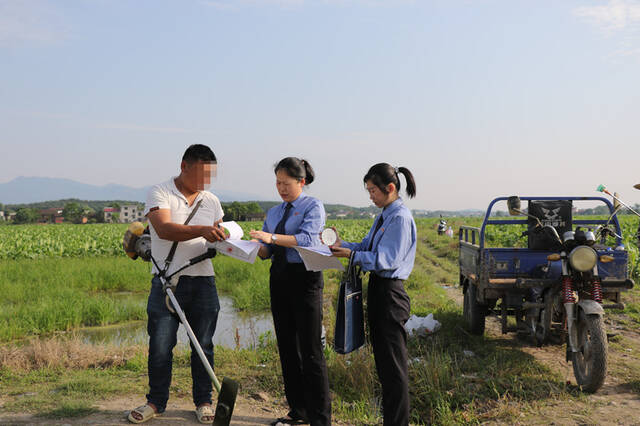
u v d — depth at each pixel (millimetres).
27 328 8273
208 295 3764
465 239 7395
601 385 4367
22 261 18281
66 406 3852
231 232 3506
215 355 5598
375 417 4082
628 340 6344
